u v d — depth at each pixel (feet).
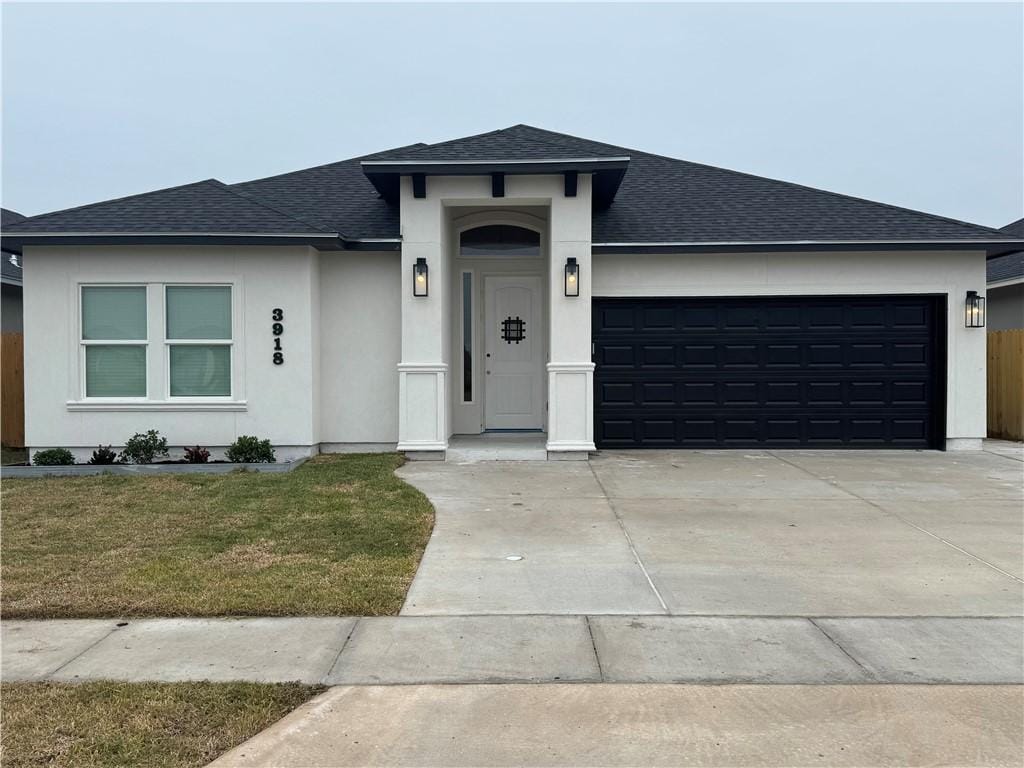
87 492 29.71
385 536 23.50
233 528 24.45
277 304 37.50
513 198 37.70
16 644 15.76
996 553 22.22
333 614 17.40
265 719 12.71
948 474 34.14
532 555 21.94
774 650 15.55
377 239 38.68
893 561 21.47
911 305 41.11
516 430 44.96
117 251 36.91
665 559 21.61
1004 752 11.89
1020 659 15.17
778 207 43.78
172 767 11.38
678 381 41.45
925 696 13.66
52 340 36.86
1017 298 54.54
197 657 15.14
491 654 15.31
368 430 40.16
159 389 37.22
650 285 40.98
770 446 41.47
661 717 12.92
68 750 11.72
